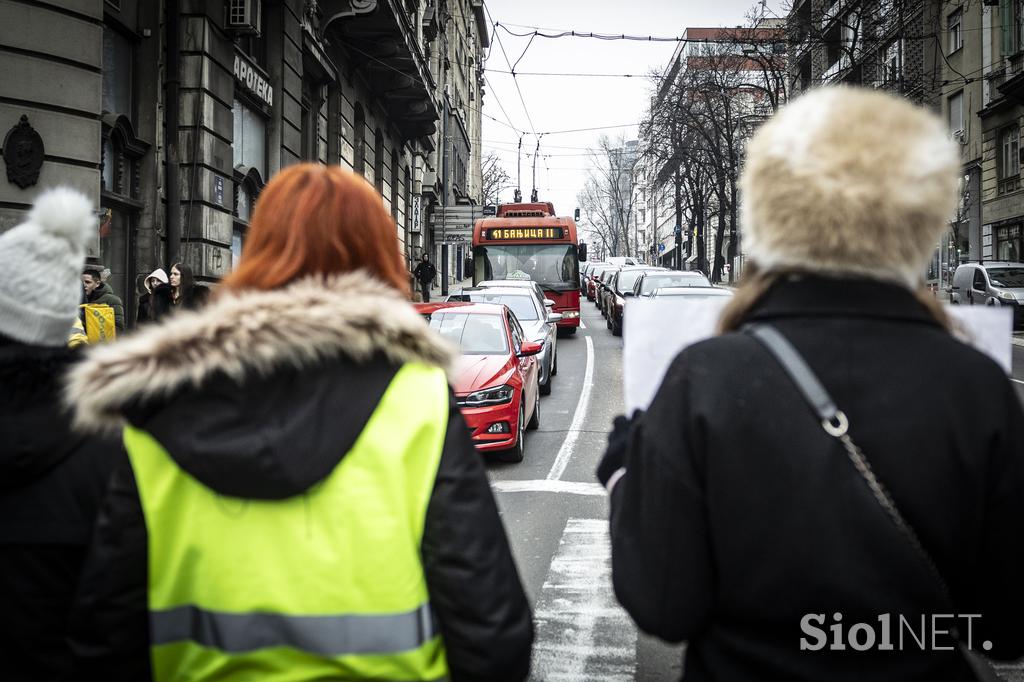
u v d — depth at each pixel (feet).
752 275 5.59
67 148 34.40
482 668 5.14
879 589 4.73
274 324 4.98
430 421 5.30
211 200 44.57
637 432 5.33
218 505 5.16
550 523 22.11
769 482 4.84
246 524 5.13
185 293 29.48
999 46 103.40
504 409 28.81
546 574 18.12
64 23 34.37
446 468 5.31
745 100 155.74
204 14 43.52
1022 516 4.83
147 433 5.19
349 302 5.26
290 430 4.96
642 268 92.07
